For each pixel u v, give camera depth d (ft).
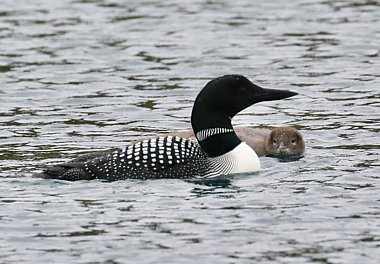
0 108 78.64
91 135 70.69
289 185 56.85
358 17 108.68
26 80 87.04
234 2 117.91
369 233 49.01
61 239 48.65
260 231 49.34
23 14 112.68
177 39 101.35
